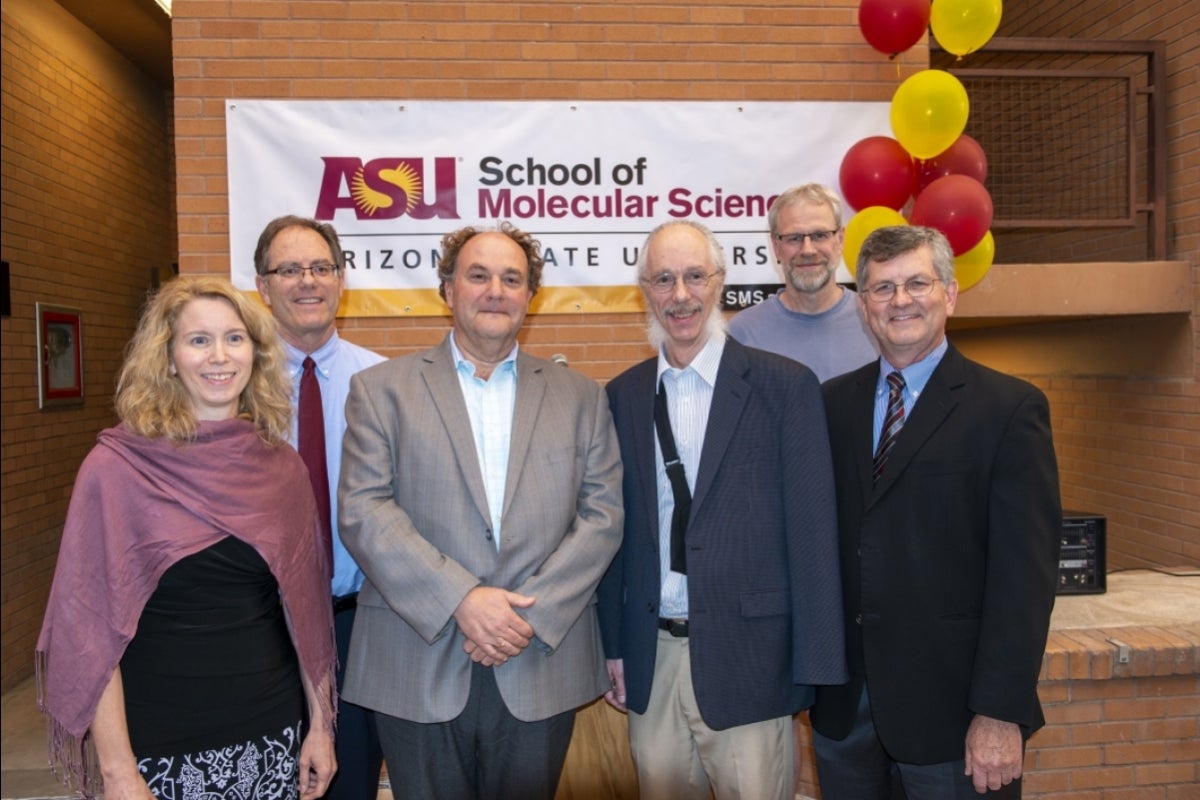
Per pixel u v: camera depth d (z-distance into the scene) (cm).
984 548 178
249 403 176
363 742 226
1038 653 168
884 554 183
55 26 514
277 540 172
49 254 499
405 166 368
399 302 370
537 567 188
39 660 163
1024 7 549
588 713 304
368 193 367
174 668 160
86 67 555
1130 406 455
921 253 180
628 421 207
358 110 365
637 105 376
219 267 364
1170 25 420
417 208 369
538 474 191
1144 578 374
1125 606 332
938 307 181
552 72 374
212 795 163
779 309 288
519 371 203
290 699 177
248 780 167
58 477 501
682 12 379
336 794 224
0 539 437
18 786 333
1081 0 489
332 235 243
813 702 200
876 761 193
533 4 372
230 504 166
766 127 382
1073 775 294
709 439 193
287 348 236
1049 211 516
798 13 383
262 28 362
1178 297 406
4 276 444
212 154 363
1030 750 294
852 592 190
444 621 175
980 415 179
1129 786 295
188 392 168
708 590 190
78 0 514
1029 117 531
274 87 363
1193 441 409
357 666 195
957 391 183
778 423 195
